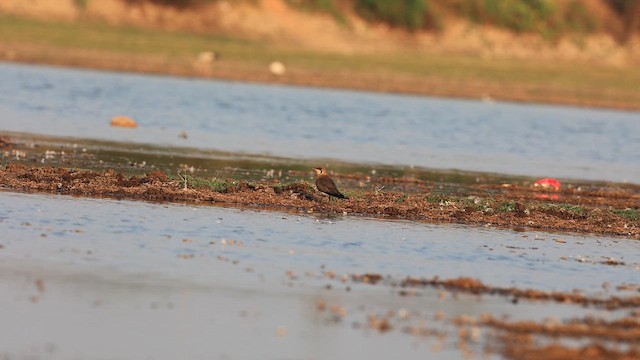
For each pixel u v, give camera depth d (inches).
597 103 2549.2
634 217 1067.9
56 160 1154.0
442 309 667.4
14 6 2534.5
